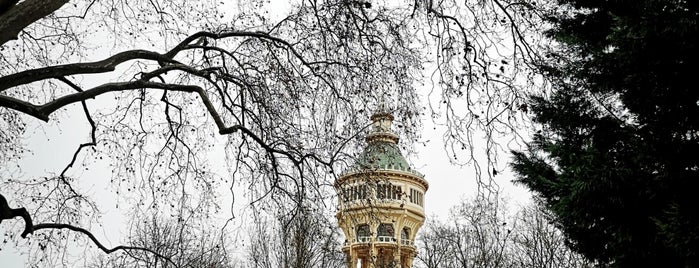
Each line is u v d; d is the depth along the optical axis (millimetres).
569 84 15641
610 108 15844
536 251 37750
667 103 12820
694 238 10922
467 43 14320
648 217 12234
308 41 15664
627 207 12977
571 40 15461
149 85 13211
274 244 32594
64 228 13789
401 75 15336
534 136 16859
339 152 15359
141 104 16078
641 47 12383
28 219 12008
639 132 13727
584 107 15734
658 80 12664
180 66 13977
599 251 15250
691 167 12703
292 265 30328
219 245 16688
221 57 15930
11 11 8961
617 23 13273
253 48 16188
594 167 12758
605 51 14758
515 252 42344
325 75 15438
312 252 30266
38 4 9242
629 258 13570
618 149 14125
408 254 66812
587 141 15328
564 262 38094
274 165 15672
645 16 12188
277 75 15789
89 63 12164
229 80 15227
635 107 13633
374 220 15609
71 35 16250
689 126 12805
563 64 15133
